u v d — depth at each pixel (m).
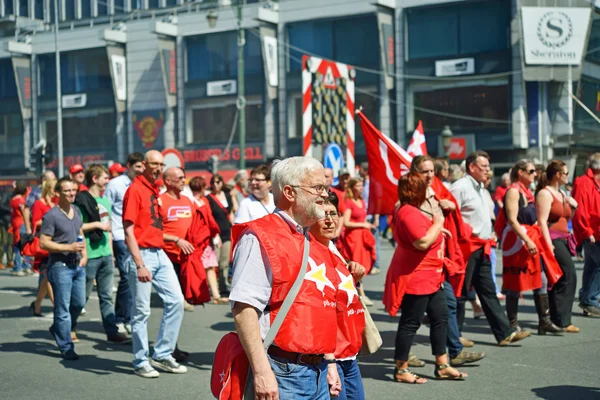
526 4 45.50
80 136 63.03
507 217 11.11
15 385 8.87
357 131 50.72
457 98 47.78
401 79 49.31
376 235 19.75
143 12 62.59
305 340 4.58
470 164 10.80
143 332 9.31
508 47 46.31
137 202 9.20
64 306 10.28
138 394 8.46
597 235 12.88
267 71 52.53
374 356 10.25
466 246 10.28
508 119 46.25
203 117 56.94
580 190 12.80
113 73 59.03
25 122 65.06
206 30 56.00
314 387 4.70
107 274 11.47
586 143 46.88
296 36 52.88
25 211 19.72
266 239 4.60
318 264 4.73
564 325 11.55
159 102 58.53
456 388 8.55
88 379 9.16
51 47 63.75
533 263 11.12
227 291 16.41
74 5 69.62
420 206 8.71
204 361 10.11
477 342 11.05
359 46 50.91
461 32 47.66
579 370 9.34
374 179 12.15
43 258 11.54
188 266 10.10
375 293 16.05
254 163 54.84
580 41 44.41
